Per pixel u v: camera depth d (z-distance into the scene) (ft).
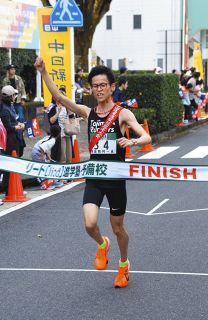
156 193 39.86
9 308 19.95
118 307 19.92
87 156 55.52
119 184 20.66
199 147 64.08
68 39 50.31
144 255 25.68
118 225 21.20
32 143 63.62
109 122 20.22
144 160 54.65
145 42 213.25
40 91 86.63
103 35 216.74
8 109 38.81
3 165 20.97
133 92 71.97
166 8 210.38
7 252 26.43
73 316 19.21
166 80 73.46
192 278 22.70
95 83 19.99
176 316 19.10
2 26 71.61
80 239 28.45
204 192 39.96
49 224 31.48
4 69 81.66
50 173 20.85
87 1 107.55
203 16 220.64
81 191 41.04
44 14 50.21
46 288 21.84
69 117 43.73
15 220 32.45
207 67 148.05
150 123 68.49
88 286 22.02
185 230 29.91
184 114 88.22
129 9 213.25
